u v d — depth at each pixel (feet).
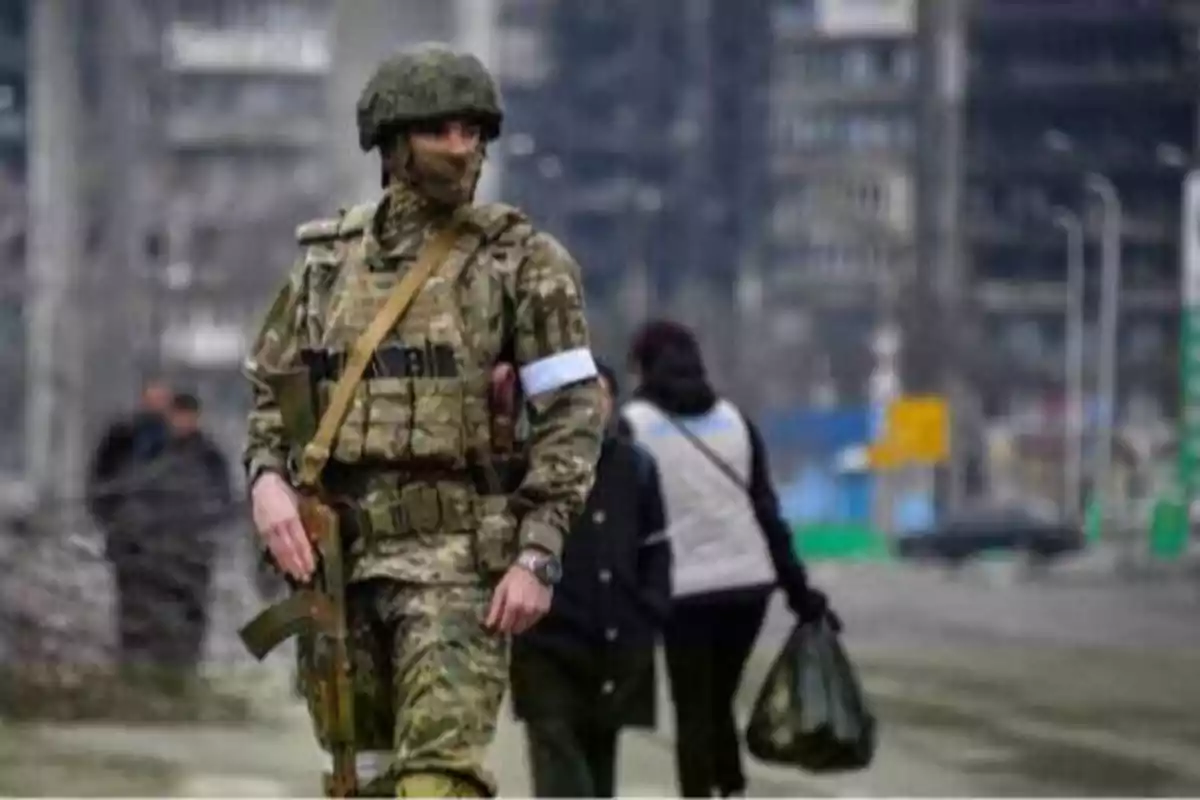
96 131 602.03
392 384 42.27
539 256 42.78
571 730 72.38
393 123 42.42
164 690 111.65
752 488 77.05
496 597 41.73
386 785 42.42
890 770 100.83
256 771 93.20
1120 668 160.56
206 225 594.65
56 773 90.94
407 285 42.47
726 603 76.33
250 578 124.06
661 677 141.28
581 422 42.42
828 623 75.82
